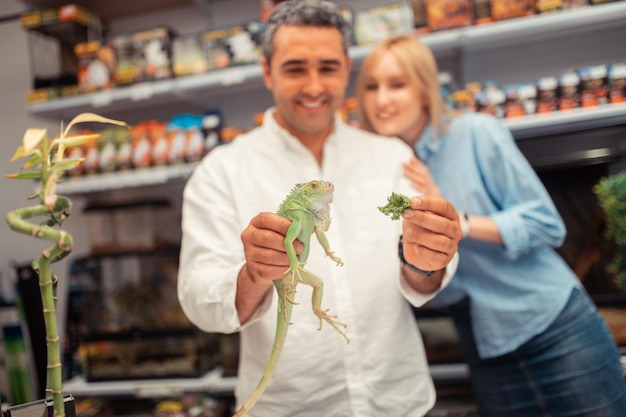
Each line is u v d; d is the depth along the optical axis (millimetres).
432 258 944
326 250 822
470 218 1452
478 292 1547
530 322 1492
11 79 2883
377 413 1145
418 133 1759
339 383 1143
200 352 2289
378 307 1179
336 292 1160
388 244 1212
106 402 2439
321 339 1135
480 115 1643
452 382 2131
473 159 1573
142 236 2438
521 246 1424
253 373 1184
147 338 2287
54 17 2430
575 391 1445
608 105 1919
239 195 1215
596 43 2346
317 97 1192
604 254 1872
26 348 2301
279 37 1179
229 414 2287
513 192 1520
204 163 1325
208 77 2219
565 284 1517
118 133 2336
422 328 2074
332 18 1184
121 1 2576
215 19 2715
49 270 671
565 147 2021
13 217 626
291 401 1143
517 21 1960
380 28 2092
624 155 1846
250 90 2684
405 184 1315
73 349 2445
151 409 2430
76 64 2506
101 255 2424
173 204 2783
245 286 983
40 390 2084
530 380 1516
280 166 1258
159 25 2764
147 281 2537
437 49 2143
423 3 2064
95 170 2332
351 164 1303
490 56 2439
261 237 802
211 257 1141
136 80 2305
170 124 2314
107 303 2455
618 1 1902
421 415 1189
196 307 1088
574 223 1906
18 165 1898
